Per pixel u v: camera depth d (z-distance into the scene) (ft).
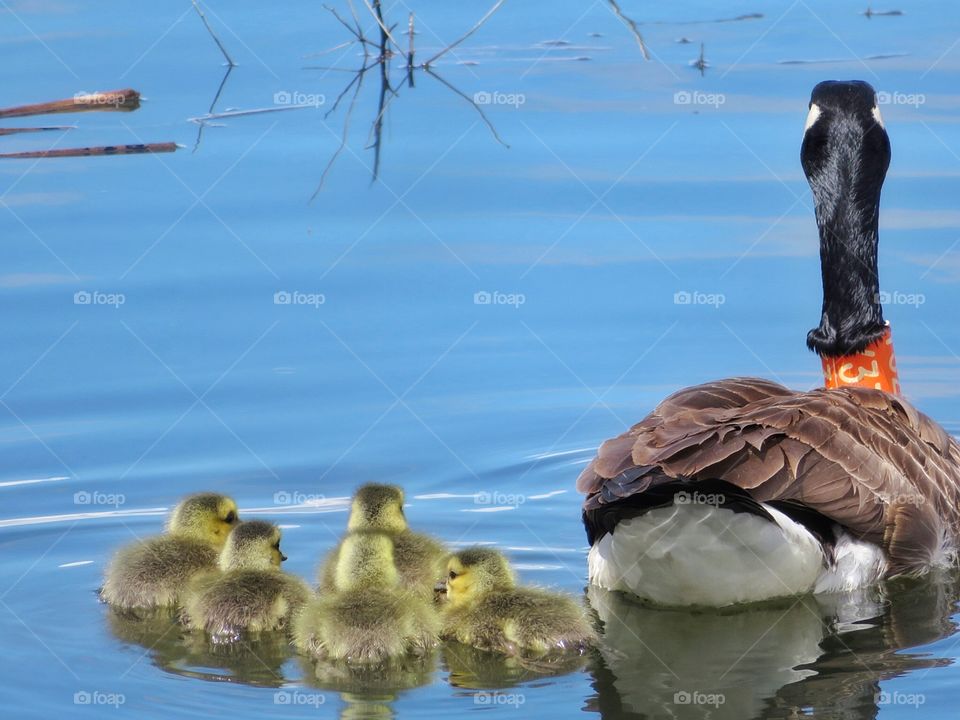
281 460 55.31
